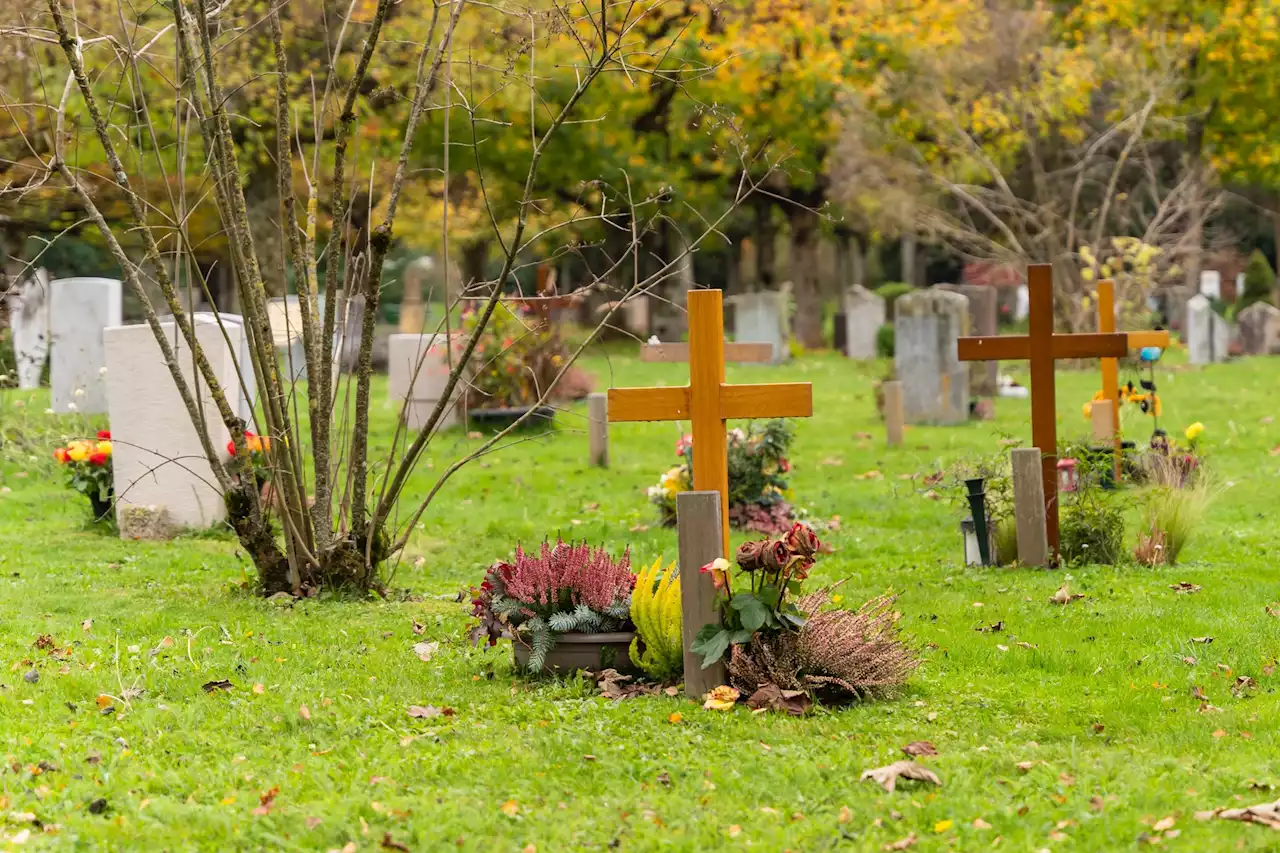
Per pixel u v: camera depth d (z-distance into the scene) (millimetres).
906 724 6984
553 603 8000
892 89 39938
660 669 7723
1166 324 49188
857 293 44125
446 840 5203
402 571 12297
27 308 25828
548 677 7930
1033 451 11789
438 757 6188
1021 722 7125
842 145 40188
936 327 24609
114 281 24750
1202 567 11727
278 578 10641
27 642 8922
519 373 23844
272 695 7484
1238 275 68625
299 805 5547
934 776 5879
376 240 10133
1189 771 6016
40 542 13508
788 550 7328
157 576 11656
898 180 40781
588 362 37250
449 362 10594
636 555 13078
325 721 6867
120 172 9875
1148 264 36656
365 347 10508
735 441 14961
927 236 45281
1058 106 39469
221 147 10031
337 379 11414
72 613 10016
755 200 48219
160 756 6250
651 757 6281
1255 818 5328
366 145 30344
